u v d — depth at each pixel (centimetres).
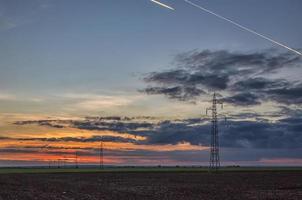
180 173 15600
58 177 11856
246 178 11162
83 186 7725
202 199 5153
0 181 9431
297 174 14125
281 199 5228
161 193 6072
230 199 5212
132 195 5703
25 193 5975
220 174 14325
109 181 9650
